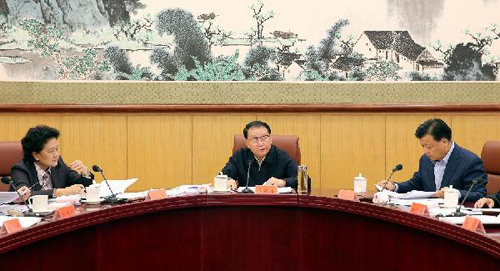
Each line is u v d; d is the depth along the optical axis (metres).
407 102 5.58
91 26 5.52
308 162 5.61
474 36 5.54
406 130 5.57
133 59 5.57
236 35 5.57
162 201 3.13
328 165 5.61
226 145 5.60
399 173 5.58
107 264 2.91
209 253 3.36
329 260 3.19
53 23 5.49
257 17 5.57
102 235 2.89
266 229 3.37
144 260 3.10
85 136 5.56
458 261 2.37
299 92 5.60
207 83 5.59
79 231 2.75
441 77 5.58
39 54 5.49
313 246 3.27
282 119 5.59
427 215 2.58
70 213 2.70
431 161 3.82
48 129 3.59
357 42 5.58
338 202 3.09
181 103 5.59
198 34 5.57
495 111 5.50
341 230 3.12
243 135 4.27
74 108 5.48
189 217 3.31
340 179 5.61
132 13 5.54
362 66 5.59
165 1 5.54
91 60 5.54
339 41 5.58
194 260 3.32
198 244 3.34
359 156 5.60
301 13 5.57
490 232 2.38
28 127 5.49
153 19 5.55
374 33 5.57
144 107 5.52
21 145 3.90
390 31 5.56
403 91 5.58
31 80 5.50
